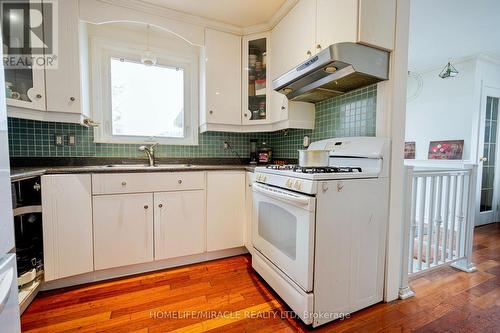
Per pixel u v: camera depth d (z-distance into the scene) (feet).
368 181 4.36
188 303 4.73
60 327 4.03
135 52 7.26
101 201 5.24
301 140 7.47
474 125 9.82
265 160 8.25
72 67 5.51
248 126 7.54
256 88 7.53
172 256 6.00
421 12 6.90
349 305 4.32
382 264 4.70
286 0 5.93
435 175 5.73
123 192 5.43
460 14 7.00
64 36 5.41
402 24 4.55
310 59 4.62
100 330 3.97
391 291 4.80
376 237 4.55
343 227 4.14
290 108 6.51
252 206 6.07
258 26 7.08
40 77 5.18
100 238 5.26
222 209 6.57
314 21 5.14
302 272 3.99
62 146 6.40
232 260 6.74
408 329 4.02
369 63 4.35
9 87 4.79
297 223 4.11
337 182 4.03
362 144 4.85
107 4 5.78
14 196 4.34
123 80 7.22
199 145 8.17
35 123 6.09
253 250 6.07
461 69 10.03
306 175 3.94
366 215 4.39
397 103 4.60
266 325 4.13
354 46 4.20
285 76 5.50
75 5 5.49
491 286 5.43
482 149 10.18
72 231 5.00
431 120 10.95
